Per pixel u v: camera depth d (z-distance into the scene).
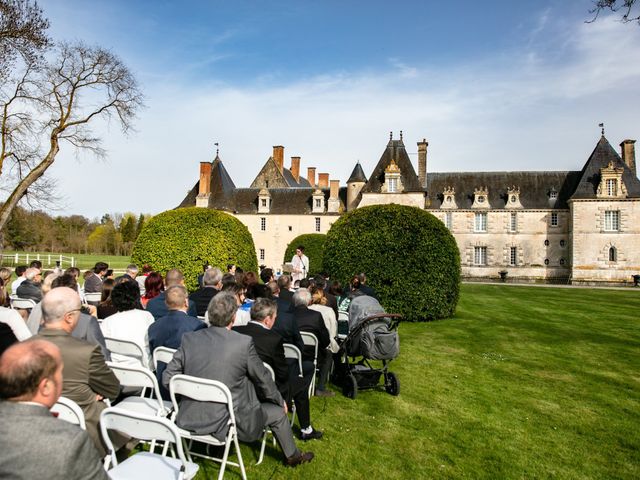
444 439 4.85
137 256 15.22
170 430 2.79
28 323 4.84
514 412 5.71
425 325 12.12
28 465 1.84
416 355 8.66
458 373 7.45
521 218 44.44
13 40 17.41
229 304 3.68
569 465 4.34
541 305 17.42
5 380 1.89
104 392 3.29
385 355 6.05
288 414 5.35
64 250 78.31
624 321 13.44
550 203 44.03
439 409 5.75
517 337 10.64
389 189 40.44
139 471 2.92
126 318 4.74
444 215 45.84
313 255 33.16
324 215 45.22
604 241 41.03
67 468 1.88
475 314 14.34
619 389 6.77
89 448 2.01
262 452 4.15
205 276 6.73
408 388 6.59
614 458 4.51
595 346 9.79
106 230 84.56
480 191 45.41
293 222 45.91
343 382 6.45
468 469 4.20
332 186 46.22
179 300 4.56
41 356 1.98
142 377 3.67
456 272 13.41
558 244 43.66
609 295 23.27
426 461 4.34
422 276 12.74
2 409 1.91
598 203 41.31
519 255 44.25
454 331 11.26
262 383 3.68
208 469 4.01
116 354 4.52
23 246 62.38
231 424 3.49
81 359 3.12
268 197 46.72
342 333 7.79
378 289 12.81
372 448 4.57
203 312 6.45
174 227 14.98
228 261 14.88
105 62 21.44
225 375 3.50
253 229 46.62
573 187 44.06
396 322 6.39
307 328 5.75
